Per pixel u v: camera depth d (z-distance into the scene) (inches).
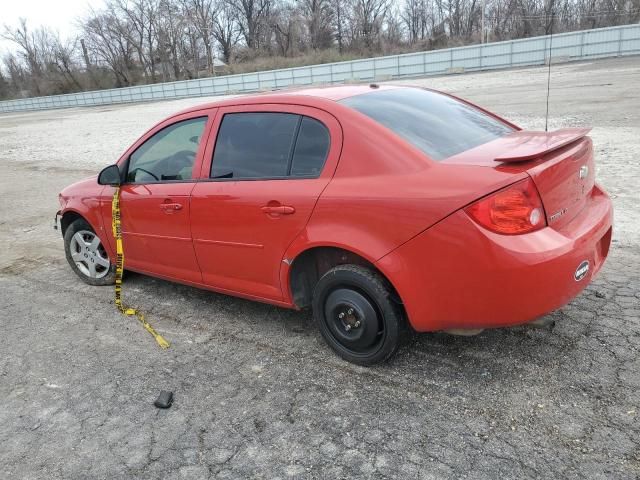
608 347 129.5
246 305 174.9
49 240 279.3
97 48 2913.4
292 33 2859.3
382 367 130.9
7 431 120.3
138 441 113.3
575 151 118.7
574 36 1487.5
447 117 138.5
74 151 668.7
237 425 115.6
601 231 120.2
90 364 146.4
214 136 149.2
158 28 2891.2
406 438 106.7
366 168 118.8
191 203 150.9
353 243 118.3
